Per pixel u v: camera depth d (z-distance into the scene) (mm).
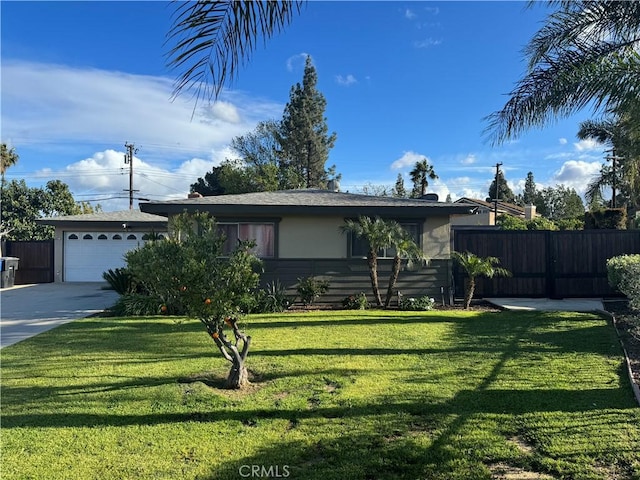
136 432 3887
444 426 3918
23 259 19812
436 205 12023
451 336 7598
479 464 3281
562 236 13195
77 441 3725
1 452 3537
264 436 3779
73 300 13484
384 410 4289
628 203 23812
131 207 37281
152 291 5246
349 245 12320
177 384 5137
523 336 7551
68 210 32625
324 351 6602
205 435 3812
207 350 6828
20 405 4551
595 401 4457
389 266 12086
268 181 37844
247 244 5492
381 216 12164
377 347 6840
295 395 4750
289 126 43094
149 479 3129
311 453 3477
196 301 4812
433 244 12398
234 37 3117
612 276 9984
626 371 5457
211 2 3004
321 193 14148
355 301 11406
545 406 4340
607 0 6215
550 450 3447
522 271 13219
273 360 6133
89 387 5102
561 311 10297
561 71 6434
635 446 3486
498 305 11555
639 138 7500
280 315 9875
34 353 6742
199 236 5422
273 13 3127
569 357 6145
